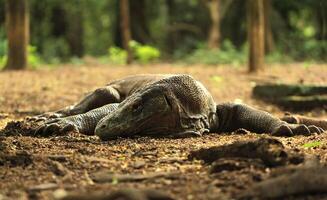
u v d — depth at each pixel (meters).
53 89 20.53
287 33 41.81
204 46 37.72
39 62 34.16
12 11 25.56
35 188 7.38
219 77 23.59
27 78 23.09
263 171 7.79
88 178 7.96
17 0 25.55
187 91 11.18
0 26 42.22
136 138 10.80
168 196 6.61
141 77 13.02
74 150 9.68
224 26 43.66
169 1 47.88
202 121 11.42
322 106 17.64
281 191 6.75
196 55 34.50
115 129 10.70
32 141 10.34
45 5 44.75
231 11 43.78
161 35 49.66
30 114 15.50
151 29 50.16
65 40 46.53
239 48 41.62
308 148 9.46
